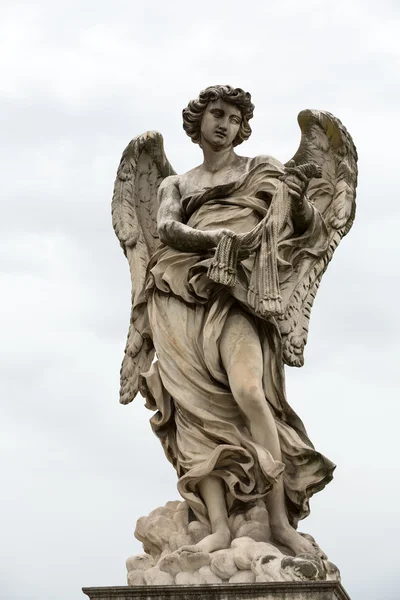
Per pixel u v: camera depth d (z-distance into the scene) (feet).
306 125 38.47
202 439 35.32
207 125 37.19
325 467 35.29
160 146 39.47
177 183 37.45
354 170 38.34
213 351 35.58
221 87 37.32
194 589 32.42
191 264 36.11
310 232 36.88
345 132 38.24
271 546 33.68
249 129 37.65
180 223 36.19
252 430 34.99
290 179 35.88
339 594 32.48
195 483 35.09
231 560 33.42
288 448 35.40
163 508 36.04
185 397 35.53
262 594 32.27
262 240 35.47
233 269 35.06
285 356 36.47
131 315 38.04
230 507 35.09
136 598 32.58
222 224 36.47
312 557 33.37
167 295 36.35
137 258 38.55
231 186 36.70
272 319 35.68
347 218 37.78
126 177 39.32
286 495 35.32
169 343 36.01
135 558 34.53
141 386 36.50
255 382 34.96
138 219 39.17
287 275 36.65
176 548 34.96
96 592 32.68
